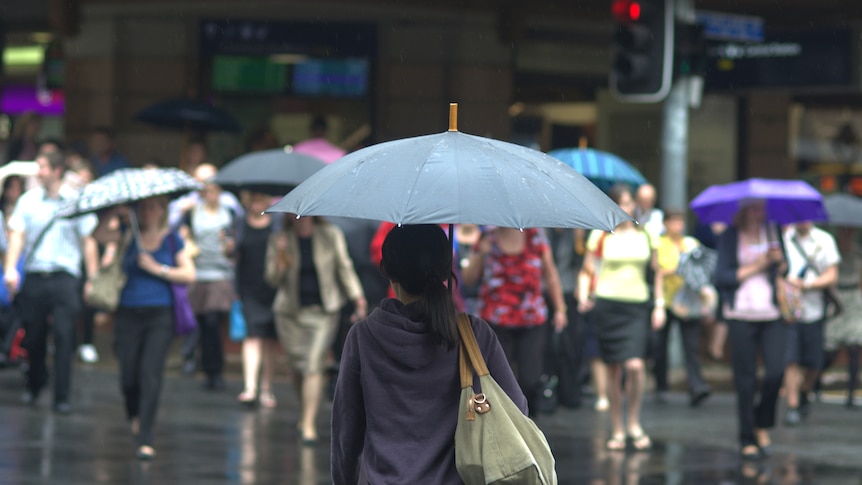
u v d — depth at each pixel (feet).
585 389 119.96
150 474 75.25
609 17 163.53
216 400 109.29
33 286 97.60
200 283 114.73
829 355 117.29
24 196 98.37
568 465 82.17
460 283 94.32
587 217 33.32
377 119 159.63
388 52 159.33
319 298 89.15
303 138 161.27
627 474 79.36
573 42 165.99
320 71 160.45
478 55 160.66
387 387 33.42
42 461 78.43
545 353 104.73
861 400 120.67
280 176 97.19
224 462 80.18
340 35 159.12
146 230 81.20
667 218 113.09
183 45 160.86
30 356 100.63
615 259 88.58
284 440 89.61
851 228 113.80
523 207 32.65
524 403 34.27
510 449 32.14
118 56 161.27
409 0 155.43
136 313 80.53
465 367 33.40
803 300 104.99
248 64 161.17
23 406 101.55
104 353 139.13
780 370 84.99
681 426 100.37
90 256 118.11
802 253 104.83
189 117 150.41
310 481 74.43
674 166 123.85
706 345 153.89
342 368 34.17
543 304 86.12
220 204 117.08
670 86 111.14
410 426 33.19
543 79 164.76
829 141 183.62
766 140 179.83
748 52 150.82
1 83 178.81
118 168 146.10
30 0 165.48
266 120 161.99
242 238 104.42
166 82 161.27
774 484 77.00
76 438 87.35
